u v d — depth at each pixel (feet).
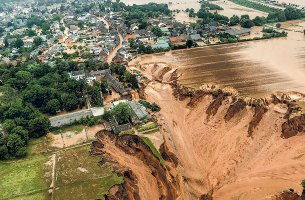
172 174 483.10
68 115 623.36
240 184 473.26
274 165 498.69
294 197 436.76
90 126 588.91
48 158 511.40
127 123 569.23
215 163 515.09
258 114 581.12
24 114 606.14
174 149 533.96
